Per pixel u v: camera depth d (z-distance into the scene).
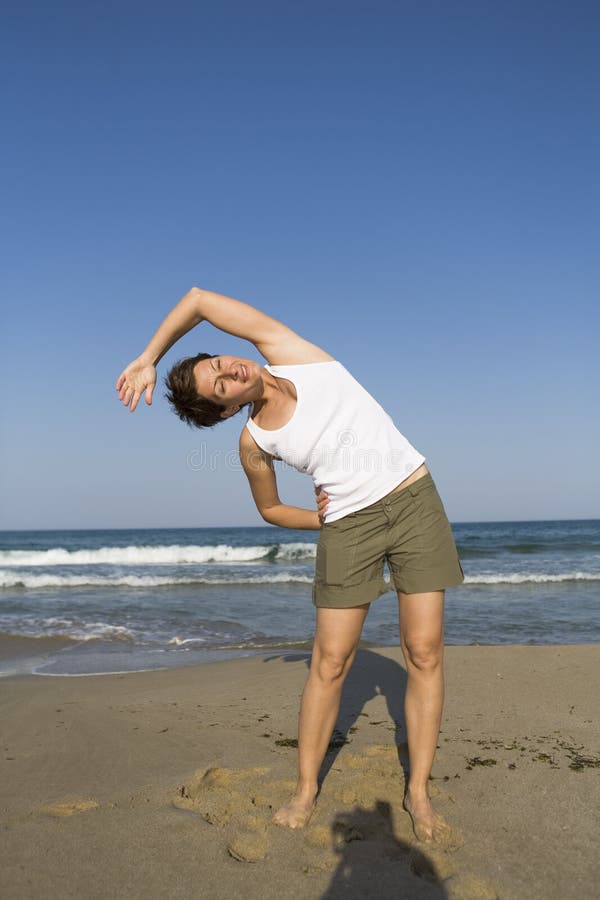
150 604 11.88
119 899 1.99
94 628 9.14
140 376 2.66
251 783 2.85
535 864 2.21
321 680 2.57
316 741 2.56
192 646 7.95
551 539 32.31
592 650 5.96
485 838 2.38
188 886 2.06
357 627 2.57
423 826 2.39
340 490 2.51
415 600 2.52
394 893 2.03
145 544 39.75
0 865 2.19
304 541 42.06
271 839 2.35
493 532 42.28
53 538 54.47
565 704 4.36
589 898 2.01
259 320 2.62
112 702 4.70
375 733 3.63
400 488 2.52
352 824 2.44
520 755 3.29
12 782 3.01
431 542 2.51
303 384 2.51
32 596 13.37
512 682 4.95
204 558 23.50
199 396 2.53
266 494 2.78
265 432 2.58
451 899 2.00
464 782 2.92
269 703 4.57
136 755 3.38
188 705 4.55
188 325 2.70
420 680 2.56
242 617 10.28
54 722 4.08
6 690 5.20
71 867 2.17
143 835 2.39
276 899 2.00
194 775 2.95
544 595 12.95
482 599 12.38
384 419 2.57
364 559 2.52
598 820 2.54
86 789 2.88
